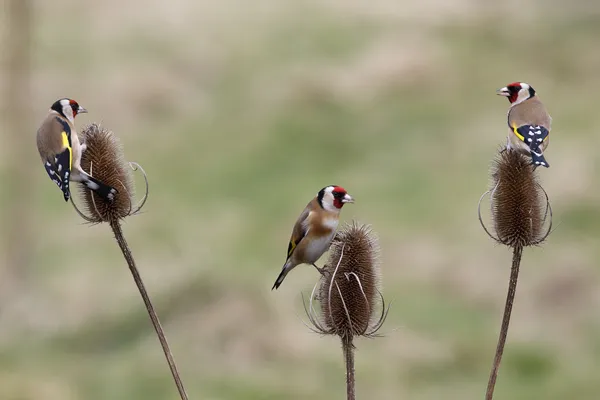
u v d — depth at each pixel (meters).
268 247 22.34
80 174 7.31
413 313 19.12
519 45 32.41
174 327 18.83
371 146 27.66
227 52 33.03
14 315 20.17
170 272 20.50
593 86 29.36
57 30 34.12
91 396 16.91
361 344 18.03
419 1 36.06
